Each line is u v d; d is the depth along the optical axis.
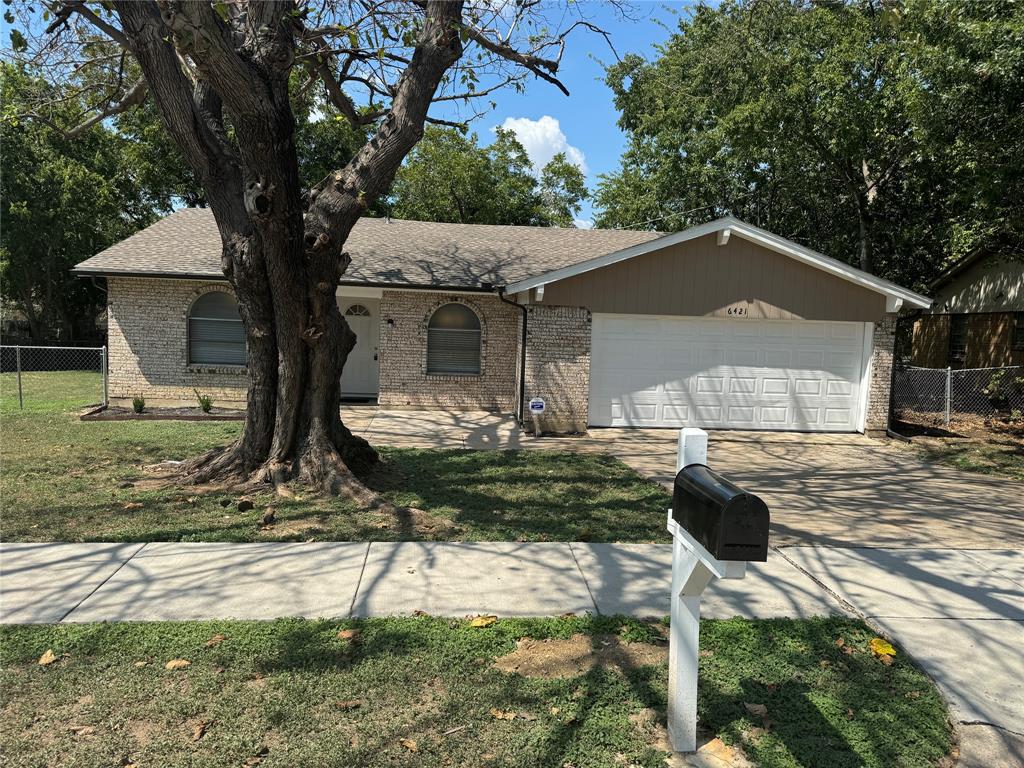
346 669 3.61
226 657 3.70
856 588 5.07
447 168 28.56
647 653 3.89
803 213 22.09
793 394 13.10
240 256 7.32
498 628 4.13
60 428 11.38
